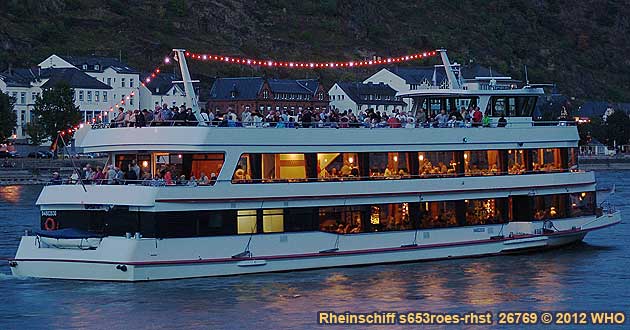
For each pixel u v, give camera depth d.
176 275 58.31
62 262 58.88
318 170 62.69
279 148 61.09
